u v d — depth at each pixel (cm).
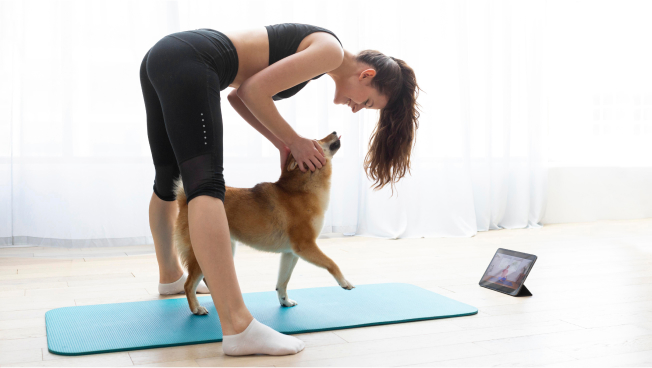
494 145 456
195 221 139
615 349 150
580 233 425
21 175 338
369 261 304
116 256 321
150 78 153
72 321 177
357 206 411
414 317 181
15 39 332
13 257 313
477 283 244
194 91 143
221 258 140
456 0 429
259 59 166
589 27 507
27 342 156
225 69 158
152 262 302
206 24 363
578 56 507
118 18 346
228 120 369
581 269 275
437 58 428
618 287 233
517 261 231
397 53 417
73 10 335
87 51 341
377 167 205
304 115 393
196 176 141
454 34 431
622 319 182
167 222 217
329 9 401
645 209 526
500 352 147
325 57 160
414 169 418
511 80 461
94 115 342
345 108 402
